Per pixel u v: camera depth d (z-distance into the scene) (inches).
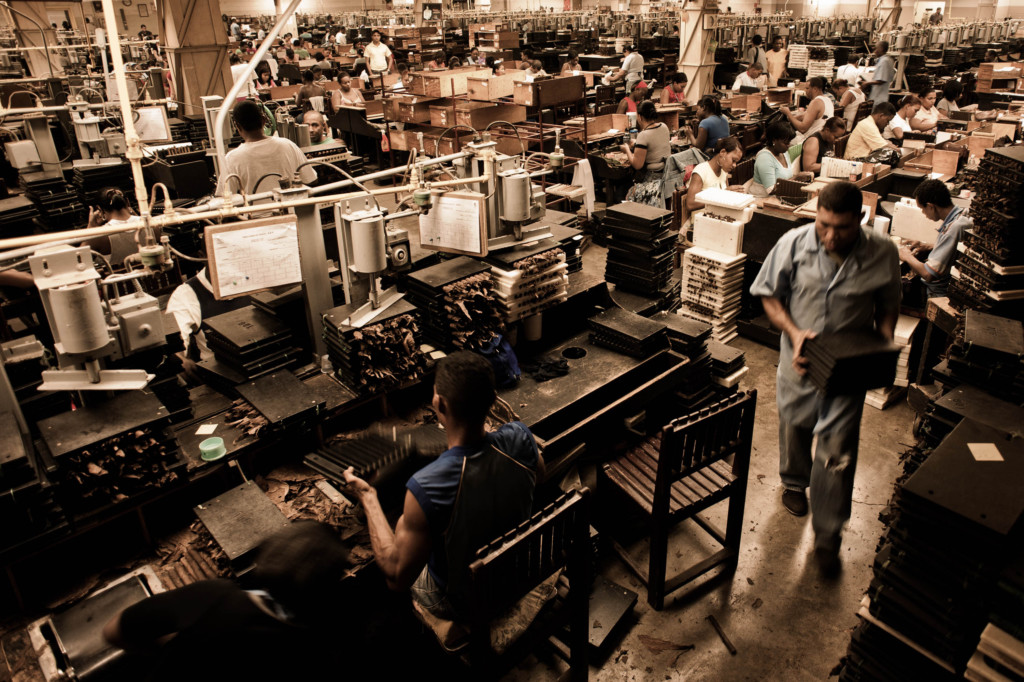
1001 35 614.5
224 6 1031.0
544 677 102.5
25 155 224.8
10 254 85.6
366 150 393.7
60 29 491.5
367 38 772.0
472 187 127.3
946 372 111.0
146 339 95.3
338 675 94.1
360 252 105.4
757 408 166.7
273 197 108.3
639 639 108.4
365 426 115.4
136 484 89.0
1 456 78.4
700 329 140.6
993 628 72.1
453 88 387.5
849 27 679.1
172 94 330.0
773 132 229.9
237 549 82.2
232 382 110.3
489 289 120.0
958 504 73.4
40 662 77.0
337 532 94.4
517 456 80.9
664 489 102.7
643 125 264.5
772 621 111.3
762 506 136.3
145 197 90.7
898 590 80.8
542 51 621.0
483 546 79.0
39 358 98.0
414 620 100.7
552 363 129.6
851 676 89.3
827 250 111.5
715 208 186.9
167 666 64.2
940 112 343.9
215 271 99.8
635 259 152.8
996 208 119.0
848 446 113.3
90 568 91.8
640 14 728.3
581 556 85.3
